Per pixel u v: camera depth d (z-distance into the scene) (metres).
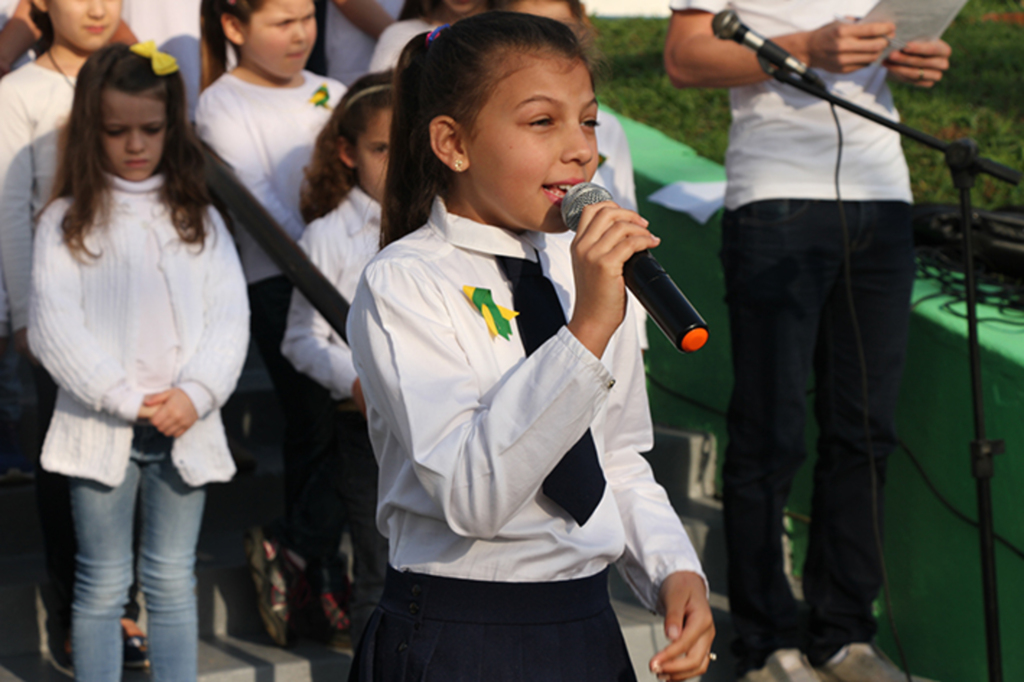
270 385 4.74
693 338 1.55
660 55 7.72
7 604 3.48
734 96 3.58
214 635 3.68
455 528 1.65
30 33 4.10
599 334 1.60
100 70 3.04
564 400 1.58
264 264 3.73
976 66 6.84
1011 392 3.47
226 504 4.14
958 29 7.79
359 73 4.83
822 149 3.38
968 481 3.67
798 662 3.58
